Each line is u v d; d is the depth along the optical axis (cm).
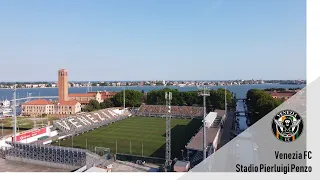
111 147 8094
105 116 13488
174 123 12400
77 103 16375
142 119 13775
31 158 6788
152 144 8394
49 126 9956
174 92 17462
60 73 17288
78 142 8762
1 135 9644
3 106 19962
